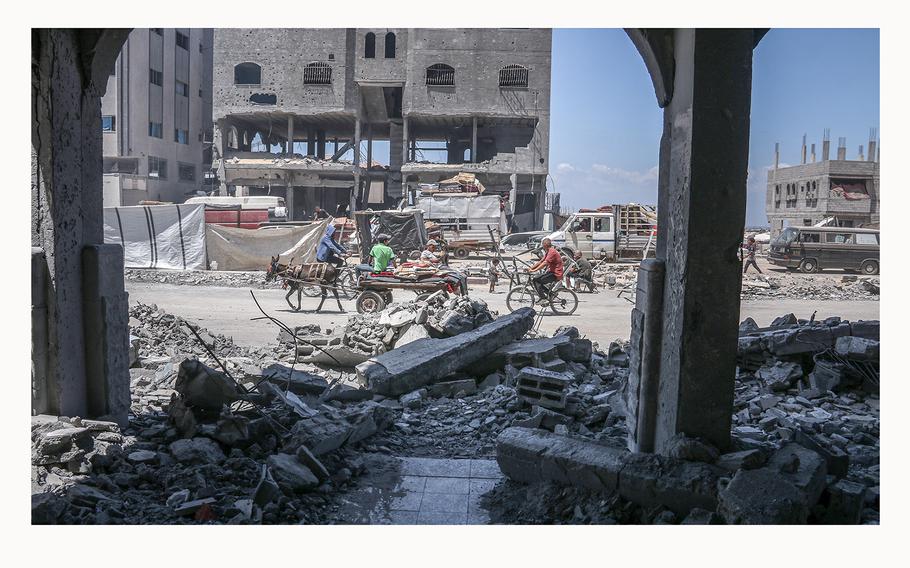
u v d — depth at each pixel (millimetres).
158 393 7457
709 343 4527
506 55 43312
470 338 8625
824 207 29109
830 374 7520
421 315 9641
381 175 48656
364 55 44781
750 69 4387
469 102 43625
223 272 22672
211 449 5316
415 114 44000
